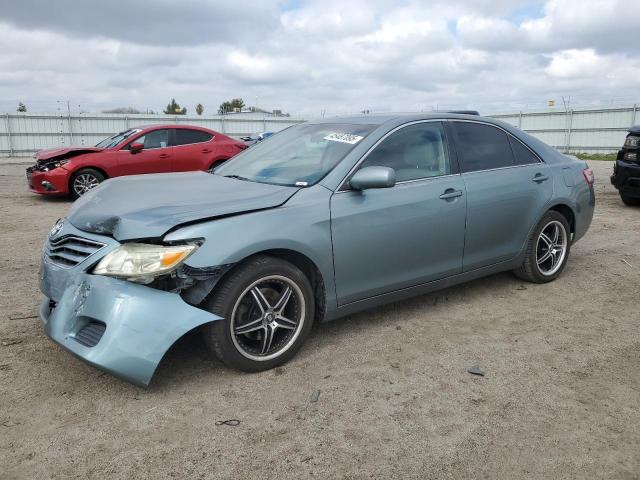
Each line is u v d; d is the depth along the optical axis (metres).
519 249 4.86
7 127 27.75
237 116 34.41
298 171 3.89
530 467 2.55
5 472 2.46
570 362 3.61
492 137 4.76
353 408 3.02
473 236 4.41
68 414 2.92
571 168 5.29
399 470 2.51
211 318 3.11
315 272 3.61
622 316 4.43
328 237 3.54
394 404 3.07
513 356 3.69
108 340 2.90
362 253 3.73
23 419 2.86
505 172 4.67
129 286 3.01
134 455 2.59
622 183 9.12
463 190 4.29
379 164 3.91
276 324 3.42
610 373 3.46
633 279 5.39
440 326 4.18
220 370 3.42
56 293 3.26
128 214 3.22
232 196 3.48
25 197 11.46
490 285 5.18
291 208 3.43
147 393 3.14
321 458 2.59
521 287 5.13
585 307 4.62
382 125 4.10
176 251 3.00
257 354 3.38
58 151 10.86
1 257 6.05
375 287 3.87
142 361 2.90
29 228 7.83
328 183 3.66
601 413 3.01
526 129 33.12
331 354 3.67
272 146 4.51
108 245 3.13
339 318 4.10
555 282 5.29
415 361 3.59
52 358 3.53
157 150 11.24
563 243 5.28
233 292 3.19
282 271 3.37
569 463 2.58
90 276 3.09
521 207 4.75
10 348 3.66
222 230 3.15
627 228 7.83
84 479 2.43
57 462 2.54
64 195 11.56
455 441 2.74
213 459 2.57
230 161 4.63
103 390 3.16
